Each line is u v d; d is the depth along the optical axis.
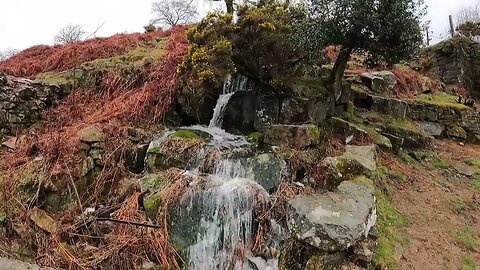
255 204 5.44
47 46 13.50
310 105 7.32
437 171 7.50
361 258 4.66
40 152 6.48
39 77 9.73
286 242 4.97
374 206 5.21
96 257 4.98
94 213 5.66
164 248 5.04
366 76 10.12
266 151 6.49
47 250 5.09
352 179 5.77
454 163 7.88
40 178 5.86
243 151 6.50
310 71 7.98
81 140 6.49
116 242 5.14
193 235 5.35
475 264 5.14
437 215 6.05
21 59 12.20
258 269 5.01
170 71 8.48
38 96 8.29
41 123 7.98
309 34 6.80
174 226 5.33
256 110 7.69
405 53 6.85
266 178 5.87
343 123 7.46
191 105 8.12
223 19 7.19
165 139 6.68
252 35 7.14
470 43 13.00
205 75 6.91
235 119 8.00
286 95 7.41
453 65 12.84
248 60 7.39
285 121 7.30
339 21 6.59
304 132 6.52
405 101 9.53
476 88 12.77
